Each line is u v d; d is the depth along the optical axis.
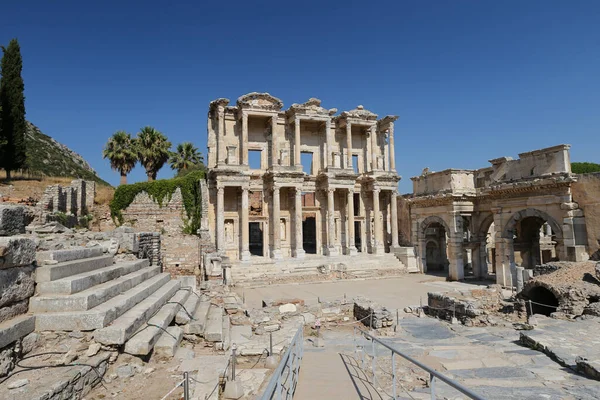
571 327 18.19
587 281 23.56
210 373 9.36
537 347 15.39
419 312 25.45
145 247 26.94
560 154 32.91
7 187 37.00
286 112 52.75
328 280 43.44
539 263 43.03
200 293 19.91
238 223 49.38
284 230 52.53
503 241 37.59
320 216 54.06
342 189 54.97
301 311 22.70
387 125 57.66
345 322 23.20
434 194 45.59
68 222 31.41
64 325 9.27
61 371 7.93
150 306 12.22
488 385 11.06
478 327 20.78
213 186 48.31
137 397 8.10
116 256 18.17
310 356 14.67
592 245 30.72
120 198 44.50
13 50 41.81
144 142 58.34
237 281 40.69
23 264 9.33
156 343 10.61
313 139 54.97
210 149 49.41
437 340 17.98
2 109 39.12
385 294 34.75
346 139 54.44
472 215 44.69
